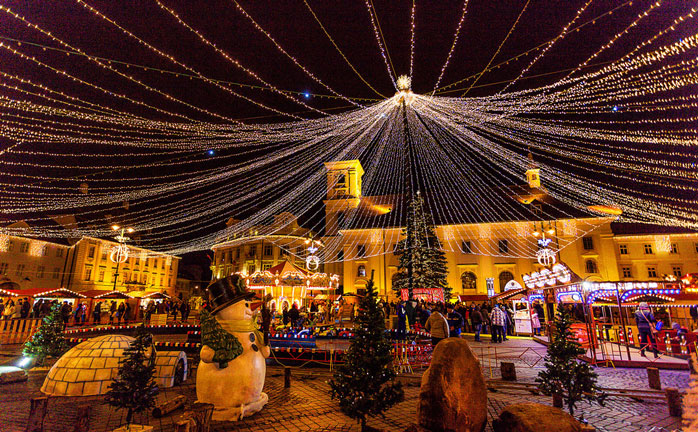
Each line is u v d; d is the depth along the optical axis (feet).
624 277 136.77
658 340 42.09
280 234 192.65
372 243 145.18
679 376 30.50
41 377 27.55
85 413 15.43
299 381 27.76
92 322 87.71
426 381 14.38
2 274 125.70
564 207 136.77
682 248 133.59
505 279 131.95
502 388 25.29
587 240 129.59
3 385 25.02
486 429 17.11
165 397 22.93
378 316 16.89
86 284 148.56
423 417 13.79
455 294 124.06
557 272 43.32
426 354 33.19
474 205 141.90
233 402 18.40
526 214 136.67
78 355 23.31
